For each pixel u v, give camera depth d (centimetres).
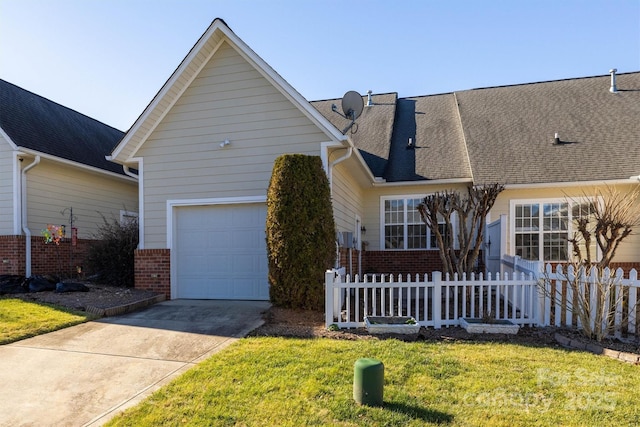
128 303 791
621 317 576
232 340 577
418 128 1494
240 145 906
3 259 1091
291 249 747
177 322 684
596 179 1078
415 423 329
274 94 891
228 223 924
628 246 1086
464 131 1365
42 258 1159
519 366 458
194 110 931
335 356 490
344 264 955
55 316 689
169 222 938
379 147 1395
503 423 328
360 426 325
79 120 1611
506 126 1359
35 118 1315
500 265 961
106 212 1445
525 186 1116
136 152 963
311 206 759
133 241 1054
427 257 1266
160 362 494
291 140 880
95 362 495
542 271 686
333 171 913
